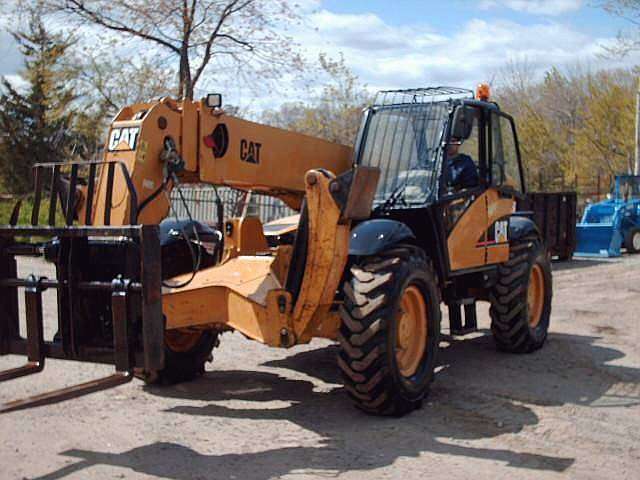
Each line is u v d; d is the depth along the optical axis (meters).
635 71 27.89
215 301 5.22
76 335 4.49
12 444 4.61
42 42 29.88
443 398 5.86
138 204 4.75
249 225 5.93
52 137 30.88
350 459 4.43
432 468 4.31
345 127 25.72
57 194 4.91
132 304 4.31
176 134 4.98
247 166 5.44
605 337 8.56
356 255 5.15
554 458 4.52
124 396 5.81
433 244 6.09
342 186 4.84
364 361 4.97
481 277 7.05
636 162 29.30
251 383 6.29
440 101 6.43
